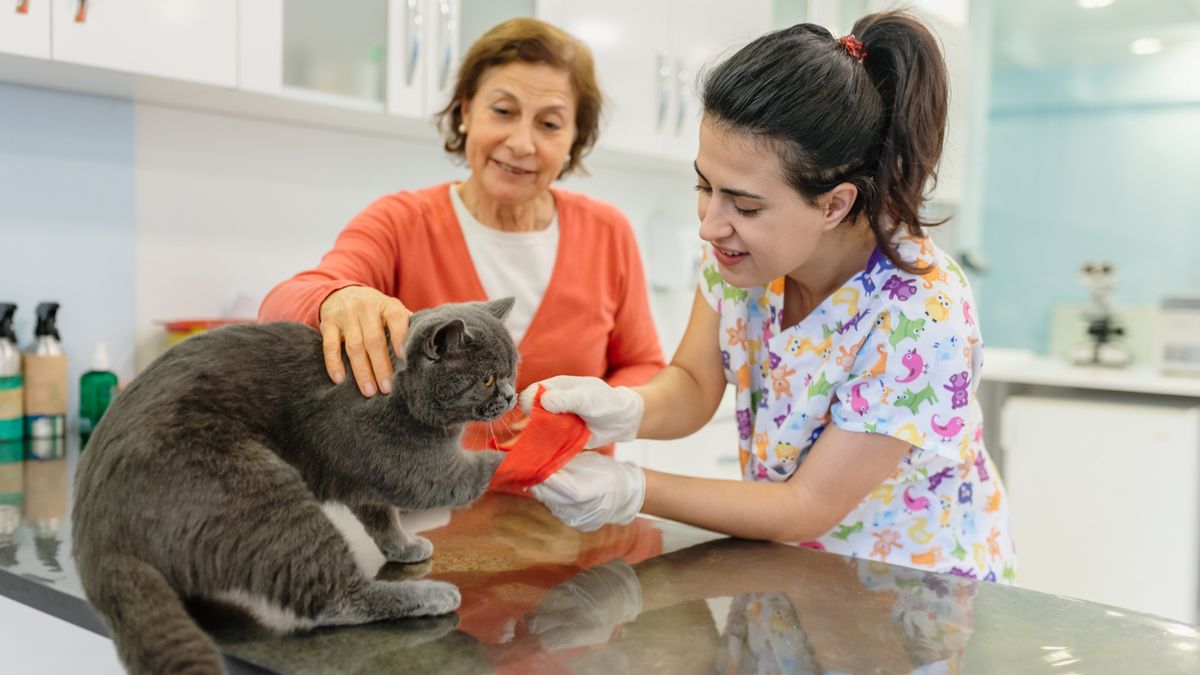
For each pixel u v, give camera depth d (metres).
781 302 1.17
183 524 0.74
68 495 1.31
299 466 0.85
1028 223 3.79
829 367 1.09
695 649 0.77
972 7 3.66
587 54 1.54
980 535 1.20
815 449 1.08
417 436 0.87
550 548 1.06
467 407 0.89
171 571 0.74
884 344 1.04
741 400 1.24
